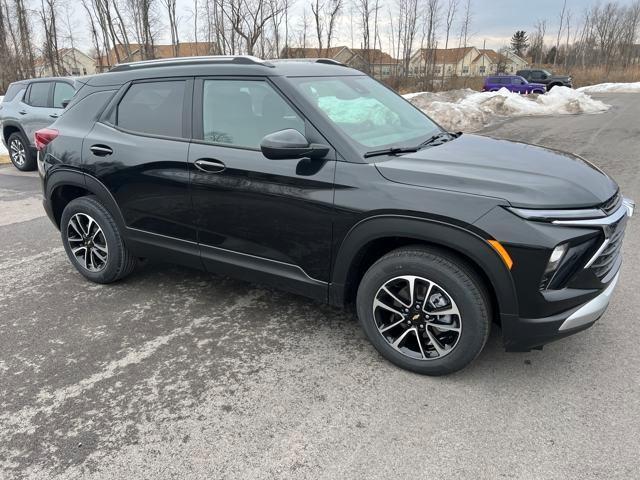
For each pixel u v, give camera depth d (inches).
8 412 105.5
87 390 112.2
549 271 96.2
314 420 100.7
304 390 110.2
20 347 130.3
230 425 100.0
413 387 110.2
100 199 154.8
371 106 135.3
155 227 145.9
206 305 152.0
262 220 123.7
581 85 1978.3
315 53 1750.7
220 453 92.7
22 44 1152.8
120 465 90.5
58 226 176.9
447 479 85.5
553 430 96.0
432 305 108.4
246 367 119.4
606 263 102.8
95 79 161.2
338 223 112.3
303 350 126.2
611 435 94.3
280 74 125.1
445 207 99.8
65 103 357.7
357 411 103.0
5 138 395.2
